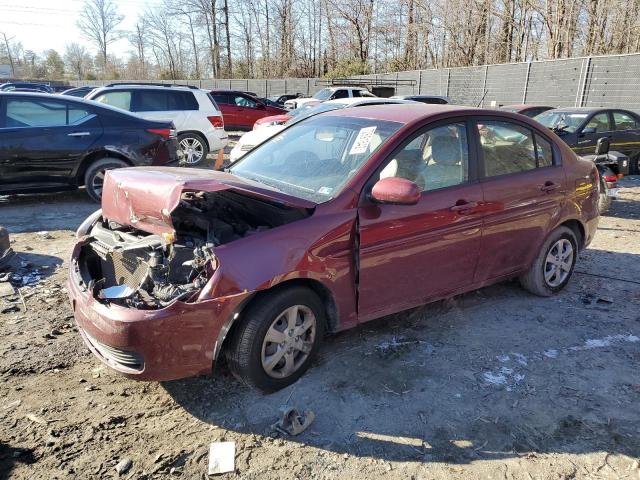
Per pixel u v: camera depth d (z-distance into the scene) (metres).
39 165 7.45
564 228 4.68
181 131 11.66
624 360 3.65
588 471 2.61
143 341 2.67
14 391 3.14
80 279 3.16
